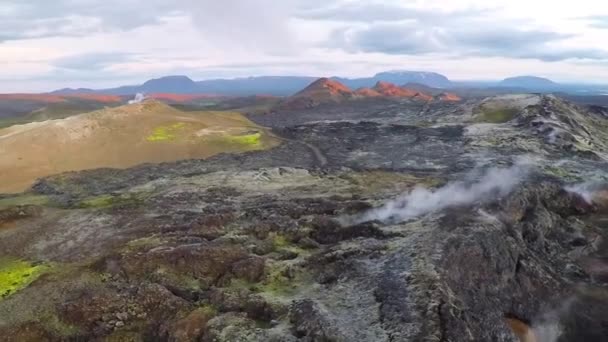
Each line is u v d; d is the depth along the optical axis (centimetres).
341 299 3341
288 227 4712
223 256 4006
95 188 7325
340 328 2964
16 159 8800
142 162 8950
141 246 4306
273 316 3225
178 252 4000
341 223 4797
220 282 3775
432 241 3922
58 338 3209
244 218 5106
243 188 6756
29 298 3609
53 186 7475
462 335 2934
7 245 4688
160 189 6844
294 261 3953
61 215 5591
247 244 4356
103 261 4050
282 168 7850
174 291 3697
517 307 3850
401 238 4166
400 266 3588
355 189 6562
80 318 3334
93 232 4900
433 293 3158
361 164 8831
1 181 7894
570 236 5494
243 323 3133
